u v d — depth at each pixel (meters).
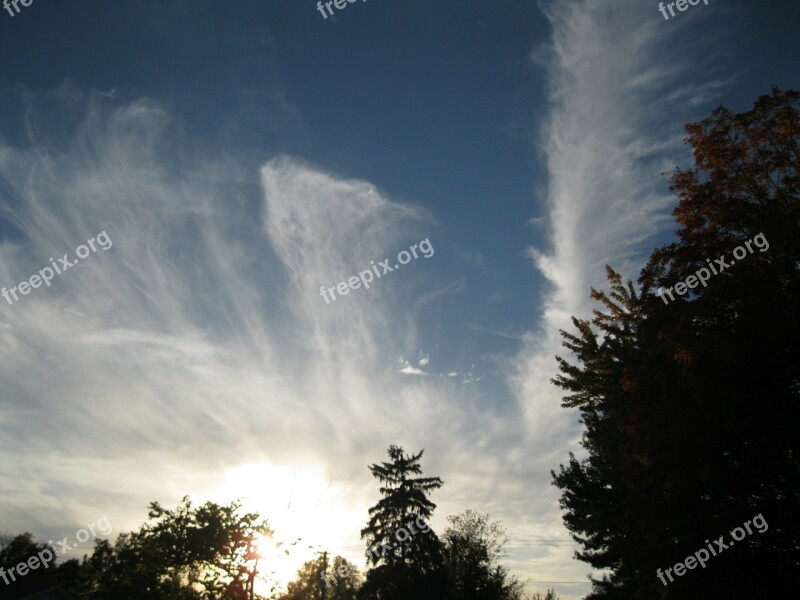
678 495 16.97
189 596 38.00
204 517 38.12
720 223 16.91
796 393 15.65
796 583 15.38
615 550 19.05
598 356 23.78
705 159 18.02
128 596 37.78
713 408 15.70
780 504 15.20
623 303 23.95
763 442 15.13
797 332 14.93
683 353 15.76
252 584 37.41
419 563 48.62
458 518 51.12
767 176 17.25
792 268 15.43
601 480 26.23
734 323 16.12
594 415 25.22
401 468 54.88
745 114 17.61
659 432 16.66
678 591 16.28
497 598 47.09
